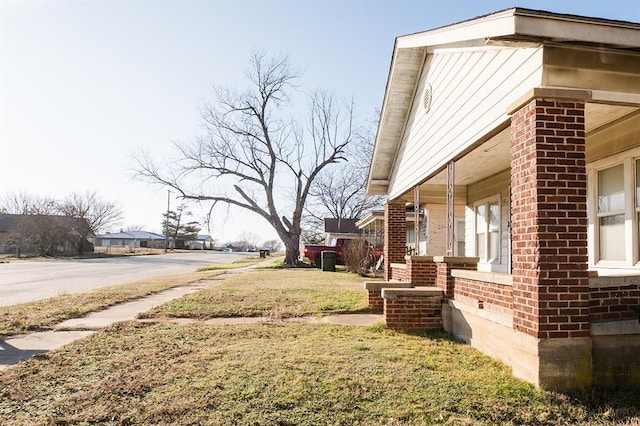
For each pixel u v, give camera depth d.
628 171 6.18
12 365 5.03
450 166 7.64
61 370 4.76
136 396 3.96
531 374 4.24
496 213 10.65
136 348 5.73
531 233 4.36
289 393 3.98
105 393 4.02
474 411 3.66
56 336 6.68
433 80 8.62
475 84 6.33
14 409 3.69
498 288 5.31
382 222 23.80
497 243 10.60
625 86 4.49
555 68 4.41
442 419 3.50
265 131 31.91
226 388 4.12
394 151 12.27
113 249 66.19
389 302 7.21
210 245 101.12
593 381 4.18
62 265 29.66
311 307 9.22
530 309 4.32
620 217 6.45
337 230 39.56
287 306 9.35
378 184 13.12
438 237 19.23
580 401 3.88
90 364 4.99
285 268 26.20
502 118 5.35
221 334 6.62
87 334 6.82
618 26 4.29
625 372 4.25
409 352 5.56
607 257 6.72
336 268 24.98
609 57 4.50
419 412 3.62
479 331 5.80
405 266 9.81
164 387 4.17
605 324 4.23
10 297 12.08
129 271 23.94
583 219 4.31
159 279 16.75
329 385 4.20
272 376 4.46
